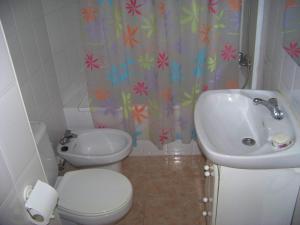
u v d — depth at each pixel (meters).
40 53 2.10
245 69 2.20
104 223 1.67
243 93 1.62
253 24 1.86
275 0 1.58
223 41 2.11
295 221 1.41
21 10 1.87
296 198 1.37
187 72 2.19
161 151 2.61
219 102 1.64
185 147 2.58
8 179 0.92
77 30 2.67
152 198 2.20
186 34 2.06
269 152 1.18
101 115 2.43
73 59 2.66
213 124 1.54
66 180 1.83
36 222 1.06
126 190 1.75
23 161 1.01
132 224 2.01
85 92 2.59
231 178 1.35
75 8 2.58
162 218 2.04
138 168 2.50
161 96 2.27
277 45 1.56
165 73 2.20
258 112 1.48
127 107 2.37
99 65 2.22
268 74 1.73
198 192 2.22
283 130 1.29
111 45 2.13
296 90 1.32
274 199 1.39
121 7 2.02
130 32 2.11
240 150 1.40
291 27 1.32
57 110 2.33
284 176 1.31
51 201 1.08
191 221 2.01
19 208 0.98
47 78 2.20
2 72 0.89
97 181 1.81
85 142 2.31
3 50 0.90
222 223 1.51
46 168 1.69
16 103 0.97
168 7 1.97
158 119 2.37
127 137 2.24
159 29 2.04
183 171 2.44
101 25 2.07
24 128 1.02
